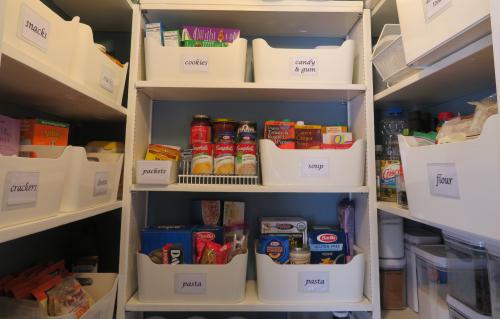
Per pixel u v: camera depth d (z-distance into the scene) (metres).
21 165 0.56
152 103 1.29
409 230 1.17
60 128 0.83
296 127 1.13
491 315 0.71
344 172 1.04
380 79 1.14
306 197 1.29
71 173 0.75
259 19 1.17
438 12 0.63
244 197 1.28
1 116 0.67
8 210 0.53
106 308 0.88
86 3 1.05
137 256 1.01
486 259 0.73
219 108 1.30
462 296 0.79
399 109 1.11
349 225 1.17
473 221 0.53
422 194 0.68
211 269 0.99
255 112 1.31
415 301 1.06
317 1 1.10
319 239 1.08
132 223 1.06
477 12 0.53
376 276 1.01
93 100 0.84
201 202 1.20
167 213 1.26
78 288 0.83
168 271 0.99
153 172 1.00
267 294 1.00
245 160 1.06
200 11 1.11
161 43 1.08
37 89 0.73
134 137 1.06
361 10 1.11
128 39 1.29
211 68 1.06
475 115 0.63
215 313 1.24
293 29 1.26
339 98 1.24
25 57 0.56
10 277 0.81
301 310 0.99
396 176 1.02
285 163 1.03
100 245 1.21
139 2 1.08
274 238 1.06
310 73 1.07
